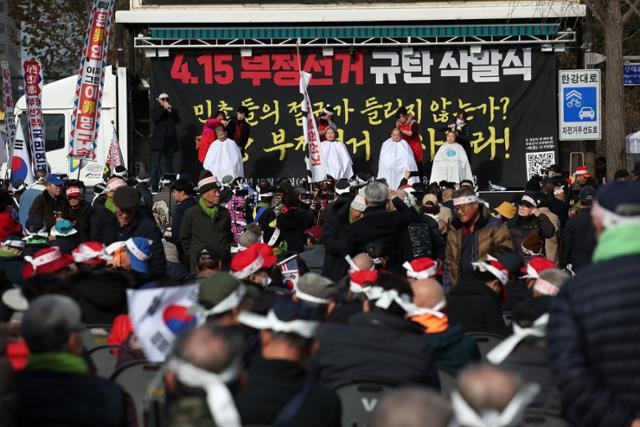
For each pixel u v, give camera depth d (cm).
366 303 1118
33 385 796
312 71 4309
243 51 4284
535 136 4331
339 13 4203
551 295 1034
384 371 979
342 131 4309
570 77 3919
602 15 3725
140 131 4331
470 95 4319
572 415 837
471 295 1358
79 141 3369
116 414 809
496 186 4194
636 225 835
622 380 810
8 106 3884
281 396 774
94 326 1265
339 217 1933
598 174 4659
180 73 4294
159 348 959
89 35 3356
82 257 1454
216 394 645
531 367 955
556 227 2462
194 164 4306
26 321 804
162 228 2919
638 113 8325
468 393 594
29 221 2256
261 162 4309
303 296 1163
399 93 4309
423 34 4244
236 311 955
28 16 7794
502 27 4256
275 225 2614
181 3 4231
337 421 790
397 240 1833
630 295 812
